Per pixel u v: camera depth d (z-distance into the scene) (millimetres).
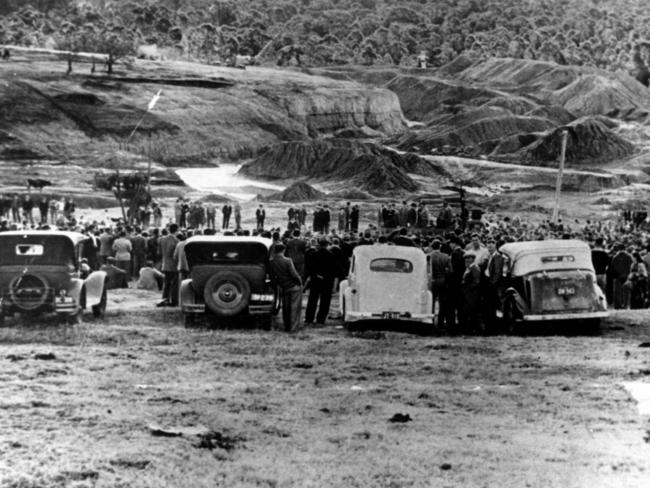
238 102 192625
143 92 186125
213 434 14383
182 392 17781
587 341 25359
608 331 27703
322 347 23859
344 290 28422
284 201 111125
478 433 14891
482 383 19312
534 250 27453
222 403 16844
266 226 84875
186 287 26734
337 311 33281
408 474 12609
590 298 27047
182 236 33344
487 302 27672
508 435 14773
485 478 12469
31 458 12875
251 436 14531
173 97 186125
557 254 27375
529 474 12641
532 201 119938
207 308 26344
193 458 13102
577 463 13234
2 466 12469
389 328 28109
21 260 26938
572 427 15312
